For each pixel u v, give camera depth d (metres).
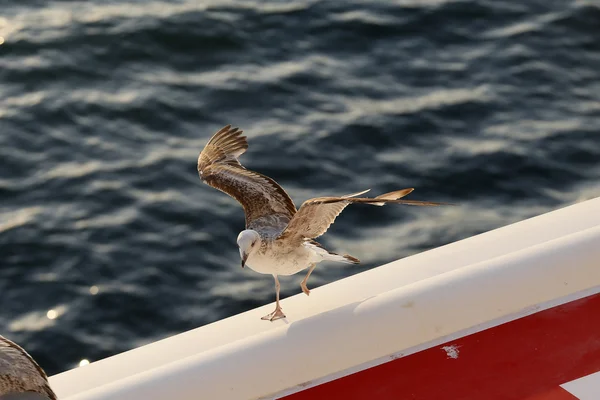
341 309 5.65
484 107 19.81
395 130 19.11
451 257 6.35
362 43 22.19
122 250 16.36
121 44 22.05
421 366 5.51
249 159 18.28
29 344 14.51
